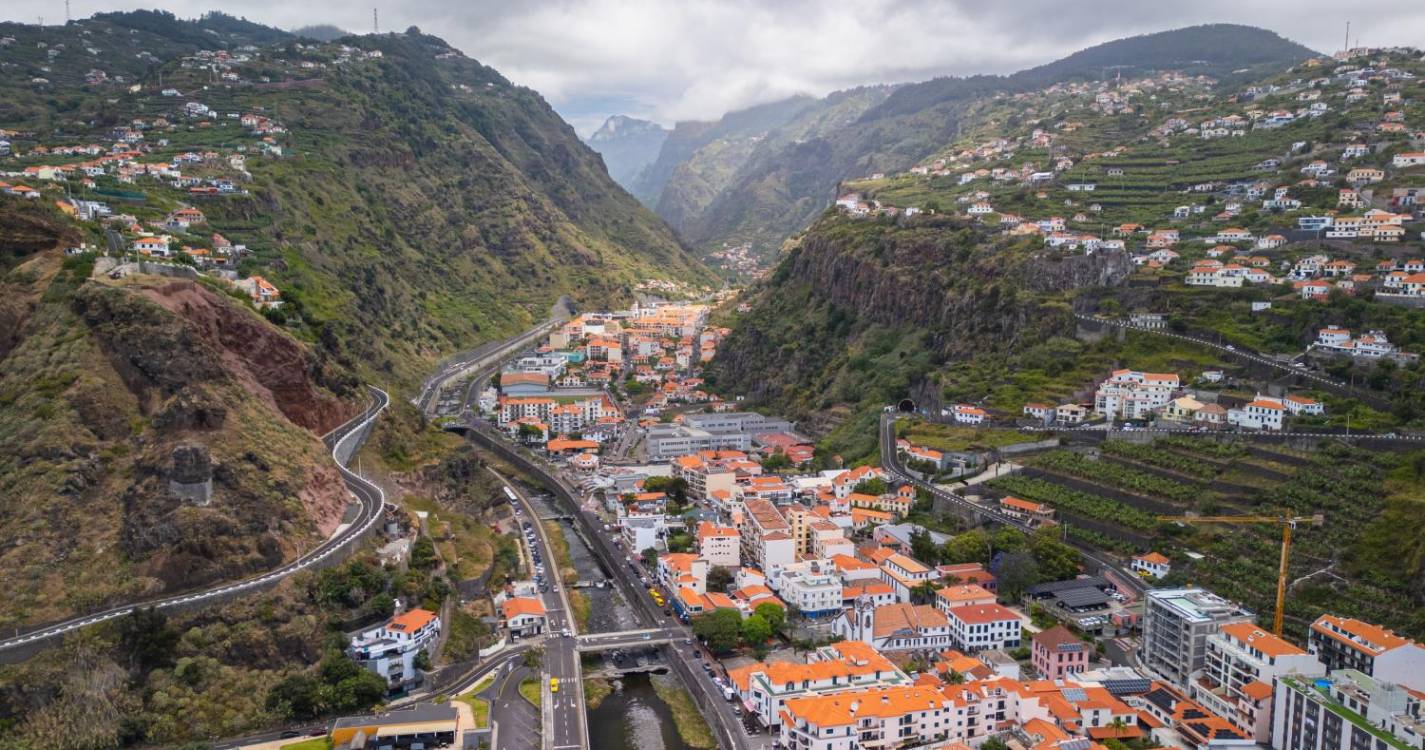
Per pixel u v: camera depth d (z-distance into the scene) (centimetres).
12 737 15875
